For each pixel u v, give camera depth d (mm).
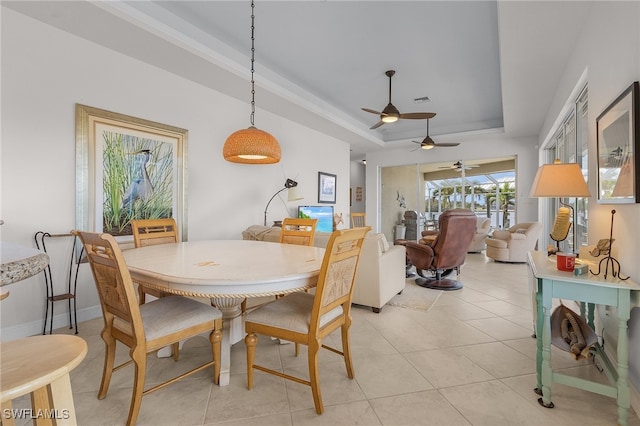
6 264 560
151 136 3250
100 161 2842
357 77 4117
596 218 2178
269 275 1477
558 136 4641
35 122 2455
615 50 1836
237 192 4312
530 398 1641
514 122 5293
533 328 2494
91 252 1530
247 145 2283
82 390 1699
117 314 1512
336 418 1483
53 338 817
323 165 6164
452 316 2848
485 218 6906
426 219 7641
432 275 4445
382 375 1861
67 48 2625
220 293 1447
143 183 3184
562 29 2547
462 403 1597
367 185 8273
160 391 1698
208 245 2523
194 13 2754
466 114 5734
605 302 1475
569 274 1615
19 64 2369
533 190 2104
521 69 3285
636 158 1512
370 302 2939
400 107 5324
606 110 1882
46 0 2219
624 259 1692
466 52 3422
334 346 2260
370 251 2898
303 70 3898
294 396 1660
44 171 2504
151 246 2471
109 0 2293
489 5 2613
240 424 1445
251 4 2523
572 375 1845
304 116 5031
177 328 1550
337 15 2770
